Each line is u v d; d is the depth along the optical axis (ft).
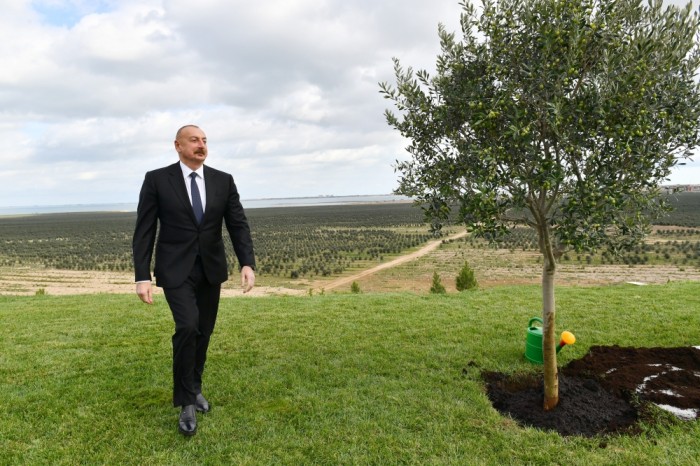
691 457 10.58
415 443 11.57
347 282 99.35
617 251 12.50
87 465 10.78
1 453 11.25
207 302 13.17
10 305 30.89
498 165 11.82
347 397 14.34
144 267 12.06
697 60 12.10
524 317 24.09
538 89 11.69
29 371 16.92
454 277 100.83
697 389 14.12
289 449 11.42
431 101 13.93
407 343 19.94
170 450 11.38
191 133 12.24
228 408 13.69
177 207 12.28
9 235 269.03
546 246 12.95
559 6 11.00
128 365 17.61
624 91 10.89
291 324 23.41
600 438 11.77
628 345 19.15
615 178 11.56
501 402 14.39
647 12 11.80
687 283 34.50
